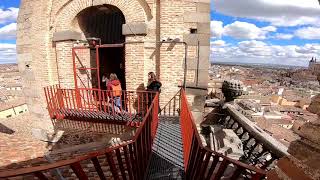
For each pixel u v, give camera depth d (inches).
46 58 369.7
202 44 315.6
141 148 150.7
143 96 326.6
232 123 305.4
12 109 1219.2
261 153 215.9
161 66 323.9
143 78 332.2
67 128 367.9
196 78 321.4
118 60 510.6
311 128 66.8
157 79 332.8
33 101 393.4
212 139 269.9
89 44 351.6
